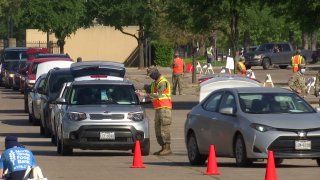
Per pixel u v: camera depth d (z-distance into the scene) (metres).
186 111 108.81
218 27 135.12
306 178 48.84
